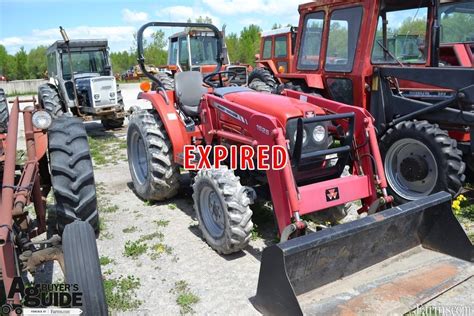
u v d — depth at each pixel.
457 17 6.09
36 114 3.29
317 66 6.34
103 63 10.56
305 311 2.73
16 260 2.33
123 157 7.54
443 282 3.02
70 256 2.34
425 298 2.85
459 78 4.58
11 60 50.59
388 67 5.23
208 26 5.08
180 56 12.80
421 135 4.57
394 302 2.81
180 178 4.88
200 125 4.56
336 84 6.05
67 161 3.49
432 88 5.04
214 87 4.94
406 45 5.63
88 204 3.52
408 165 4.77
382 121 5.38
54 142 3.53
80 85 9.98
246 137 3.73
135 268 3.58
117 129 10.50
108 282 3.32
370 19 5.37
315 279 2.96
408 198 4.76
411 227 3.39
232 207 3.43
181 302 3.08
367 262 3.22
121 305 3.05
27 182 2.65
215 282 3.34
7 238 2.08
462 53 5.68
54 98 9.67
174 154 4.61
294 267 2.82
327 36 6.04
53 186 3.47
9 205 2.31
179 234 4.20
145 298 3.16
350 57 5.68
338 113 3.83
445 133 4.49
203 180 3.73
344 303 2.81
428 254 3.41
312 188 3.38
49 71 11.23
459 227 3.29
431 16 5.37
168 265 3.62
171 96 4.87
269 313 2.84
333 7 5.86
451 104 4.71
